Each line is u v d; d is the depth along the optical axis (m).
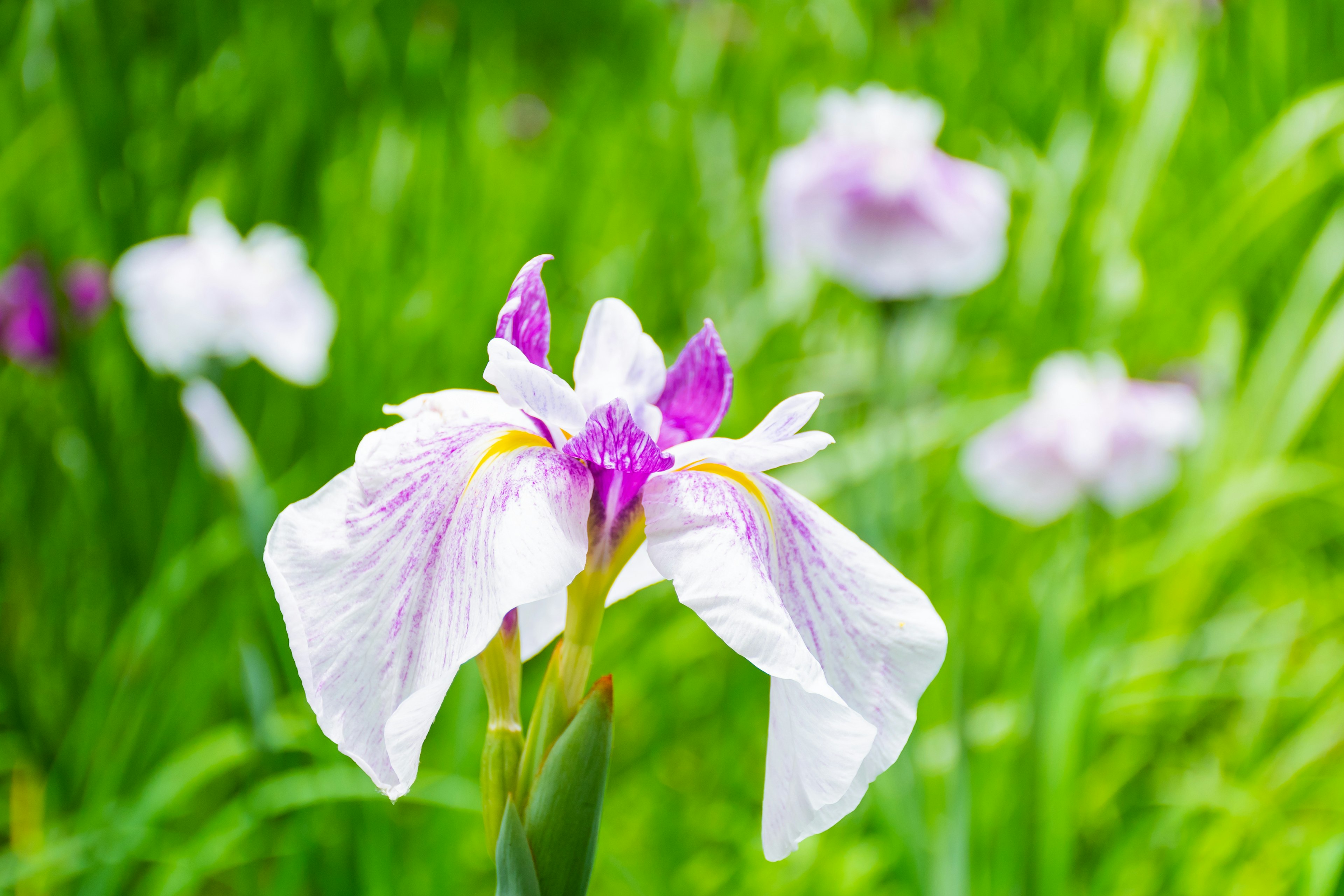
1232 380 2.66
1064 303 2.70
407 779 1.25
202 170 2.66
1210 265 2.67
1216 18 2.75
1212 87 2.83
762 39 2.90
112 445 2.55
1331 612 2.60
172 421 2.57
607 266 2.74
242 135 2.65
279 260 2.54
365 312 2.62
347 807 2.41
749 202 2.77
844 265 2.58
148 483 2.57
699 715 2.59
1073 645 2.49
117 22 2.60
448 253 2.69
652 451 1.48
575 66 3.27
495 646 1.56
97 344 2.62
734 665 2.52
